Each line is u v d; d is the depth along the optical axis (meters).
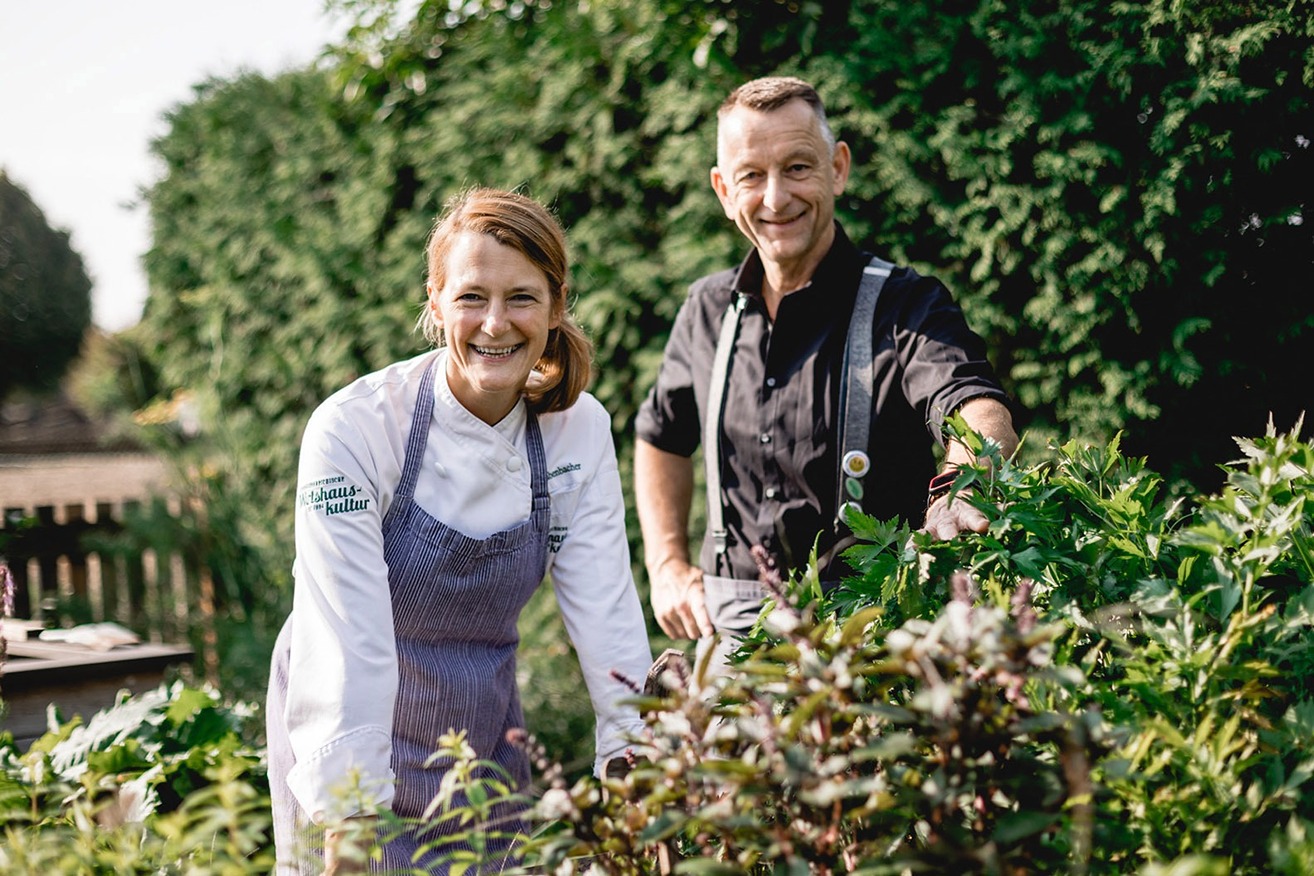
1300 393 2.84
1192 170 2.78
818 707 0.97
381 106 4.52
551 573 1.81
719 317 2.33
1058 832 0.96
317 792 1.42
